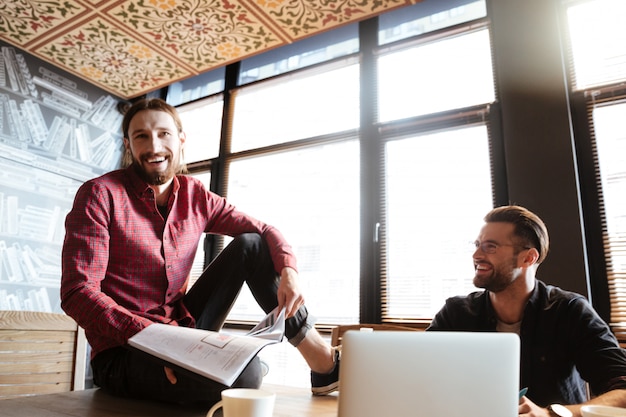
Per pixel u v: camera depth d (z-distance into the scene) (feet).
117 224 3.70
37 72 10.74
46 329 4.47
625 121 7.11
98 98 12.03
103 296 3.21
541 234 4.31
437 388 1.76
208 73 12.46
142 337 2.89
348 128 9.84
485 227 4.48
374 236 8.79
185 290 4.14
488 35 8.74
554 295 4.22
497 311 4.48
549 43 7.56
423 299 8.13
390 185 8.97
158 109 4.16
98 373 3.47
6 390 4.03
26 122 10.43
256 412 1.94
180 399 3.08
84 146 11.54
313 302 9.24
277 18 8.88
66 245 3.43
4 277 9.66
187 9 8.71
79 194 3.67
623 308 6.43
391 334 1.79
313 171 10.10
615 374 3.49
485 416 1.76
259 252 3.95
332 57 10.53
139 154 3.97
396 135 9.09
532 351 4.06
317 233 9.65
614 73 7.32
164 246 3.92
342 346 1.80
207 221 4.46
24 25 9.50
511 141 7.47
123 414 2.72
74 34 9.73
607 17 7.68
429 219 8.45
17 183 10.12
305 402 3.62
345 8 8.48
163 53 10.30
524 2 7.93
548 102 7.34
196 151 12.10
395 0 8.19
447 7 9.32
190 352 2.66
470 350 1.80
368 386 1.75
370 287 8.66
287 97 10.96
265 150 10.74
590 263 6.81
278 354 9.59
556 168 7.02
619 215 6.79
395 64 9.65
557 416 2.56
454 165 8.48
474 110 8.33
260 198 10.62
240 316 10.19
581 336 3.86
